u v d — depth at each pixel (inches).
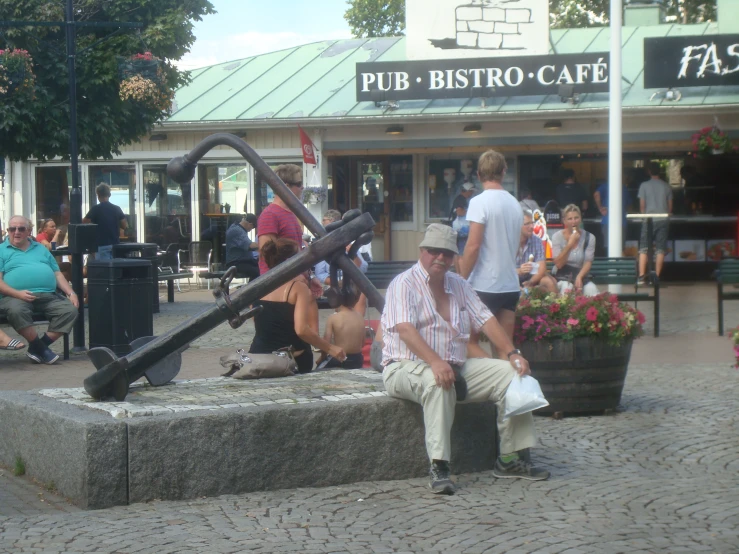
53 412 218.4
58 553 175.5
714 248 752.3
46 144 596.1
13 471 236.8
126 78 609.6
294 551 177.5
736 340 276.2
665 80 700.0
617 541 181.9
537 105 725.9
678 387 343.3
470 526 192.5
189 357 425.4
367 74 757.3
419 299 224.7
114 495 205.9
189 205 834.2
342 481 225.0
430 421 218.4
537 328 290.2
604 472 234.1
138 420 208.2
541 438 269.9
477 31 778.8
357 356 311.4
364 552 177.3
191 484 211.8
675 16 1131.3
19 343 410.6
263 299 279.9
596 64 718.5
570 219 454.9
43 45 595.8
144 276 428.5
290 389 243.6
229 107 820.0
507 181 789.9
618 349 296.2
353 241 238.4
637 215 691.4
